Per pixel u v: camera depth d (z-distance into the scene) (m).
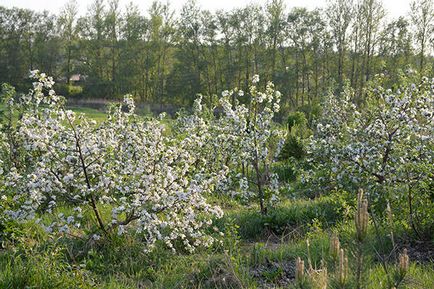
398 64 35.06
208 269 5.96
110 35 47.59
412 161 8.01
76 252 6.52
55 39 46.31
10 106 9.37
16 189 6.62
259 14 42.44
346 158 8.72
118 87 46.50
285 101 41.25
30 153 7.23
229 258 5.89
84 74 47.31
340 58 38.72
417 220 6.88
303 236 7.81
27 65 46.28
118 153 7.33
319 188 9.58
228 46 43.94
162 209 6.74
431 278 5.09
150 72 47.94
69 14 47.03
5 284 4.91
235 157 9.48
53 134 6.70
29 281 5.00
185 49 45.22
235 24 42.88
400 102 8.66
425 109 8.47
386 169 8.10
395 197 6.99
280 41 42.50
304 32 41.16
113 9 46.97
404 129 8.42
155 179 6.78
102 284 5.43
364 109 10.02
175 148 7.27
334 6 37.19
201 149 10.47
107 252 6.56
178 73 45.62
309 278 3.28
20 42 45.66
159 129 7.71
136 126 7.77
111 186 6.73
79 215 6.52
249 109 9.10
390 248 6.53
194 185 6.88
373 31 36.25
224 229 8.16
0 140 8.80
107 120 7.73
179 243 7.22
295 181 12.82
